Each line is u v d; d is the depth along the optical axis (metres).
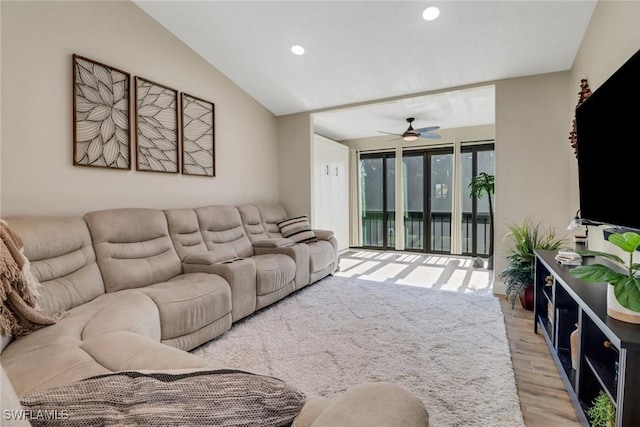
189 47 3.44
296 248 3.60
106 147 2.68
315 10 2.76
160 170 3.14
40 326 1.59
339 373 1.94
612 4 2.06
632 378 1.05
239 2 2.74
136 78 2.91
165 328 1.99
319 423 0.64
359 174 6.81
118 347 1.30
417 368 1.99
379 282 4.09
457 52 3.12
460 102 4.48
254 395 0.61
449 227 6.12
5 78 2.09
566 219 3.24
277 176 5.00
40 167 2.28
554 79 3.29
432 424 1.49
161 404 0.57
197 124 3.54
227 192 4.01
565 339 1.95
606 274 1.17
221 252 3.28
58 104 2.37
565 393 1.74
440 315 2.89
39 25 2.26
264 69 3.75
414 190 6.41
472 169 5.84
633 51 1.75
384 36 3.00
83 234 2.23
